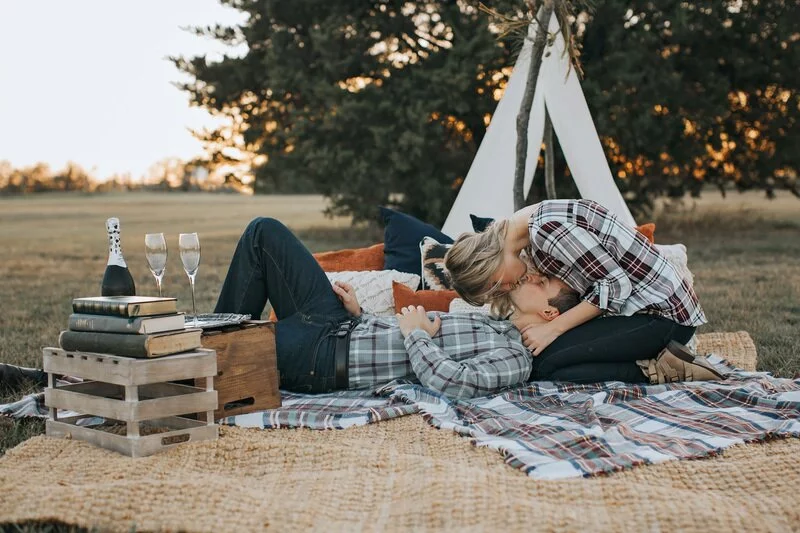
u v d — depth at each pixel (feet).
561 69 22.12
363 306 13.46
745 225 59.52
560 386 11.32
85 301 9.27
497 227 11.12
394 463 8.20
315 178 49.90
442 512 6.84
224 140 53.21
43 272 39.11
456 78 41.75
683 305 11.37
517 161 19.57
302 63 47.88
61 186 148.97
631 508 6.88
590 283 11.19
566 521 6.55
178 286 33.12
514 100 22.65
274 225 11.68
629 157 48.60
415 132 43.60
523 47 22.21
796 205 85.56
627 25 45.60
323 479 7.91
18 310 25.43
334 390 11.30
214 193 155.63
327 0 46.50
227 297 11.72
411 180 47.26
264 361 10.39
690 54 49.80
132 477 8.02
